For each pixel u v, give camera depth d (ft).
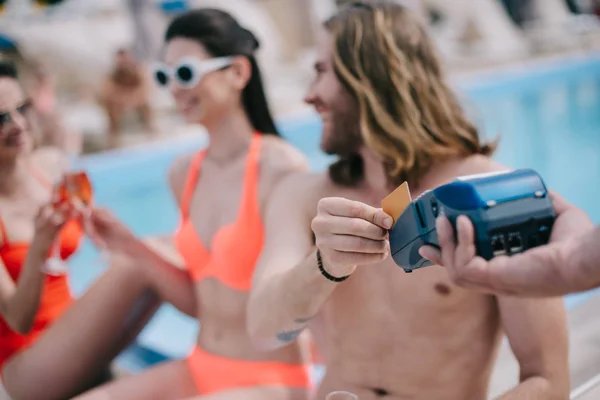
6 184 7.92
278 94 39.40
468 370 5.03
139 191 25.29
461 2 52.49
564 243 2.43
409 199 3.31
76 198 6.85
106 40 40.34
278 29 52.34
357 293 5.29
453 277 2.68
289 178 6.22
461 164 5.22
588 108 35.29
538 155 27.25
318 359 7.95
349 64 5.32
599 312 7.13
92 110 34.83
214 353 6.87
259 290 5.32
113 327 7.63
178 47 6.93
